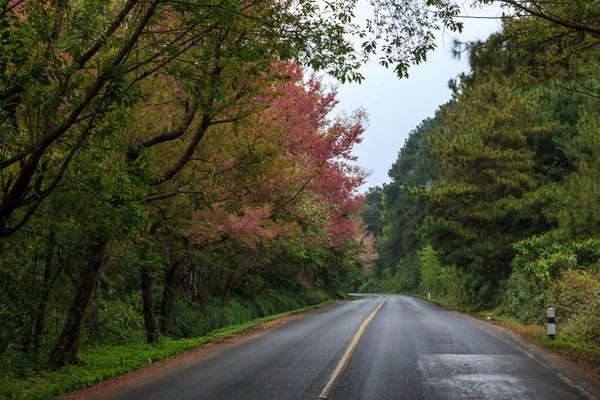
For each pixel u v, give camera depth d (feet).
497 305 92.58
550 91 92.53
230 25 27.63
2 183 30.37
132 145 38.65
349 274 193.06
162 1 26.07
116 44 27.43
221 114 44.73
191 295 76.64
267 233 58.08
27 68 24.00
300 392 26.37
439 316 81.30
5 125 25.99
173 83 40.65
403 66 30.71
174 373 35.12
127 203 33.96
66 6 27.78
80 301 38.70
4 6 22.63
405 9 28.78
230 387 28.55
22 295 38.11
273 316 92.89
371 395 25.31
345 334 53.62
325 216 79.77
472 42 34.45
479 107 98.43
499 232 95.66
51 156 30.45
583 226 49.49
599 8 25.44
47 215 34.65
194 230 53.26
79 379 33.40
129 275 61.21
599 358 35.86
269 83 39.68
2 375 32.91
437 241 101.04
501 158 94.63
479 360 35.81
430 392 25.81
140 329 59.57
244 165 45.98
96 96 28.37
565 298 54.95
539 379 28.91
